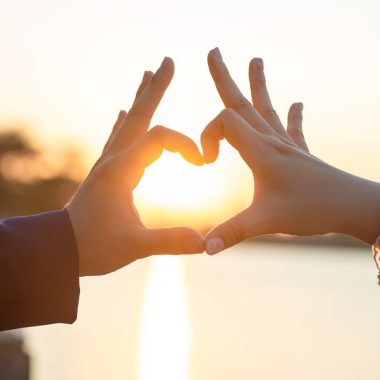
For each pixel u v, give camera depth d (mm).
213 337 15555
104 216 1649
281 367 12305
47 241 1603
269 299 26656
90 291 27281
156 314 19844
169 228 1644
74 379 9977
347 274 51656
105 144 1914
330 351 14312
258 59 2025
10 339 6172
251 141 1750
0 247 1571
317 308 23625
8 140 61781
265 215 1717
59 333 14523
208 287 32188
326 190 1714
